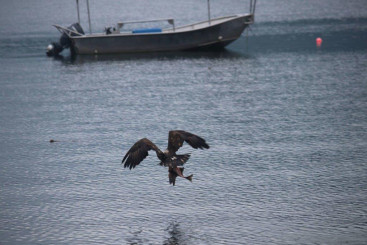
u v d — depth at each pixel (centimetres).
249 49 7725
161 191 2677
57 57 7488
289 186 2672
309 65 6194
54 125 3953
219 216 2381
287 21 11494
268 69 6022
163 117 4044
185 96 4747
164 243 2161
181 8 15788
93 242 2198
